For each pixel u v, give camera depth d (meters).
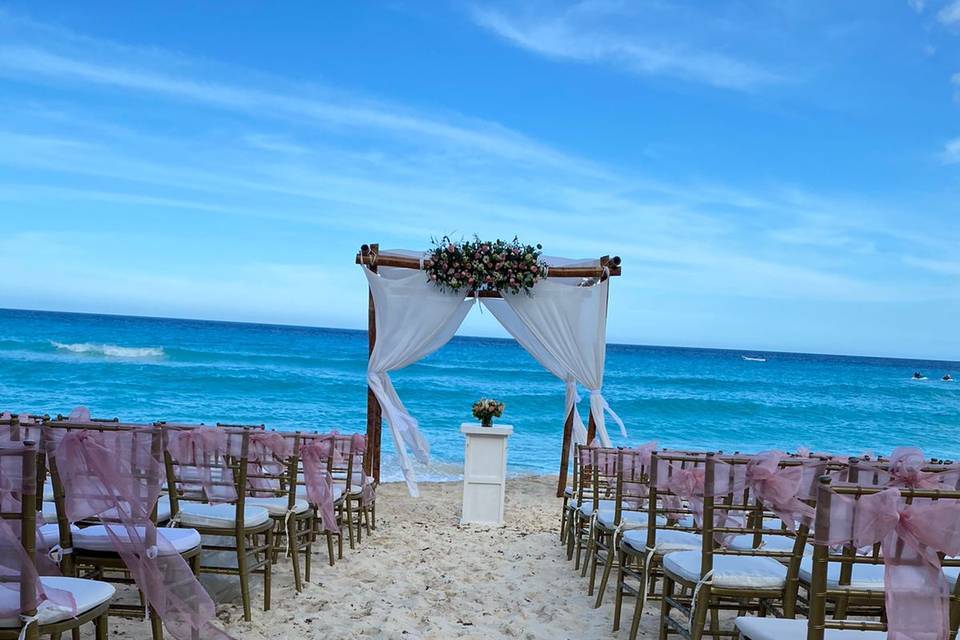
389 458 11.98
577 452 5.89
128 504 3.10
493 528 7.10
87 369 23.03
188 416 16.48
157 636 3.43
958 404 28.20
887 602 2.43
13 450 2.26
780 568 3.33
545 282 8.80
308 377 23.86
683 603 3.86
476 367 32.47
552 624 4.26
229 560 5.02
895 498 2.40
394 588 4.86
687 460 3.87
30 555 2.29
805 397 28.36
